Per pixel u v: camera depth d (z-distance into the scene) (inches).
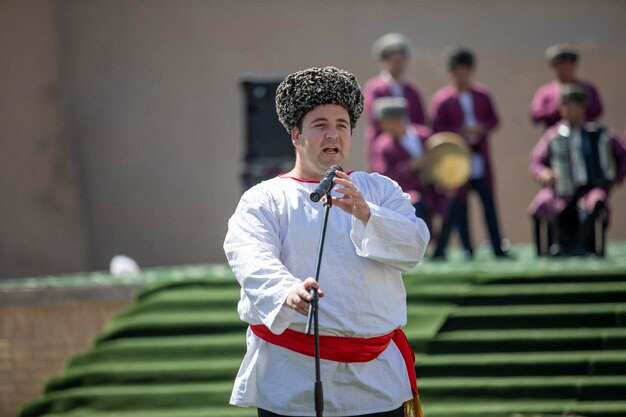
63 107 963.3
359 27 959.6
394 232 265.6
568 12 953.5
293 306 256.2
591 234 651.5
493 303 557.0
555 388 502.6
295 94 275.7
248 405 277.6
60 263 935.0
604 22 953.5
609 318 539.5
